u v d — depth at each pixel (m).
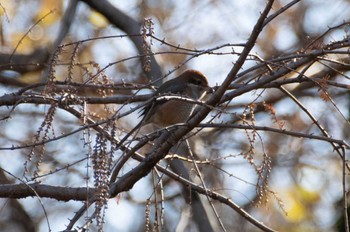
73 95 7.30
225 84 6.95
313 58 7.11
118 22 13.25
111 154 5.80
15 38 12.83
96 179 5.65
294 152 13.77
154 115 10.34
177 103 10.30
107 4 13.19
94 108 9.61
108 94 8.41
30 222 14.48
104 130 5.86
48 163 12.15
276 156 13.63
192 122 7.15
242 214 7.93
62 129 12.69
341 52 7.02
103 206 5.60
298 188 13.32
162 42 6.75
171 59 14.00
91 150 5.98
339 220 12.71
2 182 12.50
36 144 6.16
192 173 10.42
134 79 13.48
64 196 7.45
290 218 12.93
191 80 10.71
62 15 13.21
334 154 13.77
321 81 7.19
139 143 7.13
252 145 7.04
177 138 7.25
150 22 6.70
